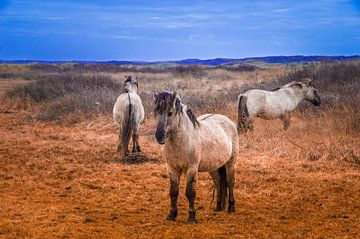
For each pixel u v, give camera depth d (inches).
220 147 303.1
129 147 611.5
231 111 759.1
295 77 1028.5
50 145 624.7
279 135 615.8
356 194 385.7
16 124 823.1
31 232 278.8
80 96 904.9
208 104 804.6
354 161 500.7
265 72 1827.0
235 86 1092.5
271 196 381.4
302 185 415.8
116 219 309.9
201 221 305.4
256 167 486.6
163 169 482.9
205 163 300.7
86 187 410.6
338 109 692.7
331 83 966.4
